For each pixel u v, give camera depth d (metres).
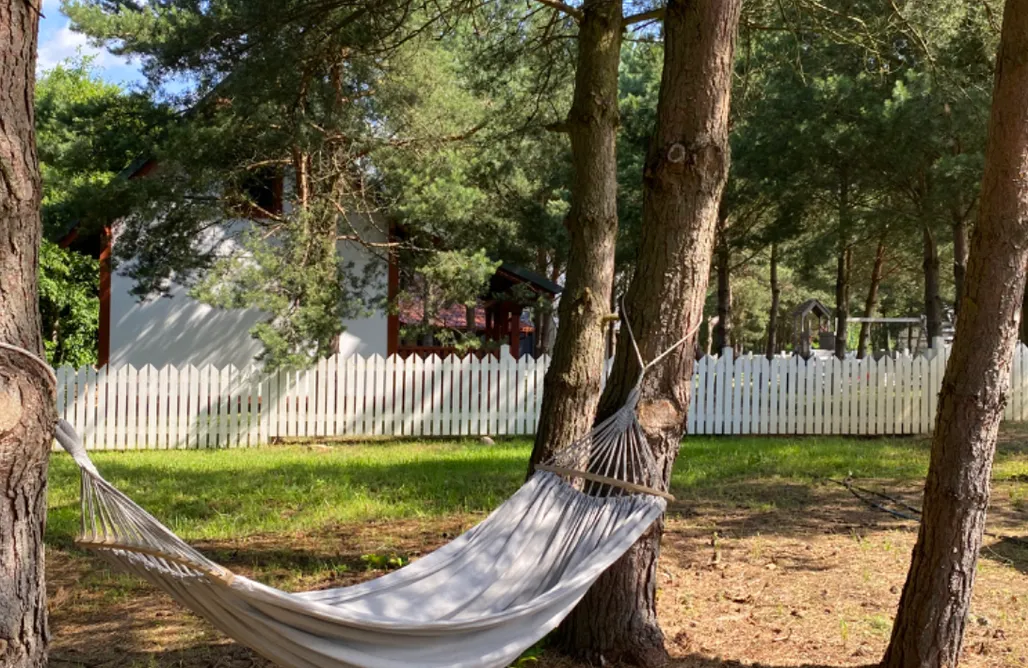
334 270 13.84
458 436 14.09
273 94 10.90
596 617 4.54
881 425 14.40
